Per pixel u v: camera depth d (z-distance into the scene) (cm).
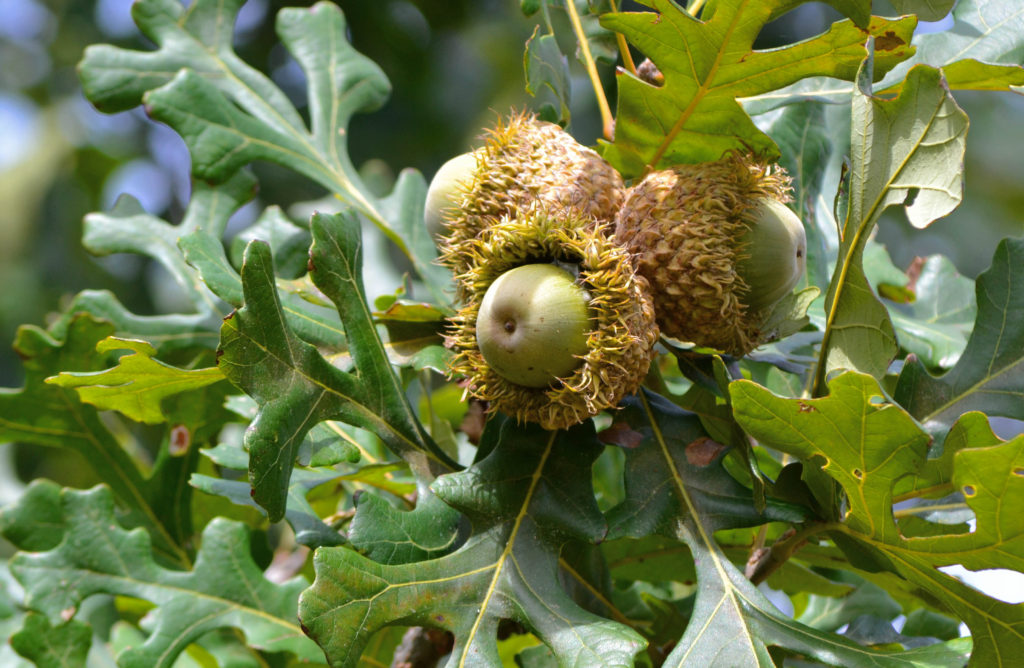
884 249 64
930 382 53
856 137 51
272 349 50
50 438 60
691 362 53
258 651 57
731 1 52
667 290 51
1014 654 48
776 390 62
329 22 64
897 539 49
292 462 50
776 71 53
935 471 50
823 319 58
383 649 61
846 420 48
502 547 50
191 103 60
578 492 51
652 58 53
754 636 49
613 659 48
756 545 55
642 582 61
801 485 51
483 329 51
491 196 52
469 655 49
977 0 58
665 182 52
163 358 62
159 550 61
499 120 53
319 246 52
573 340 50
